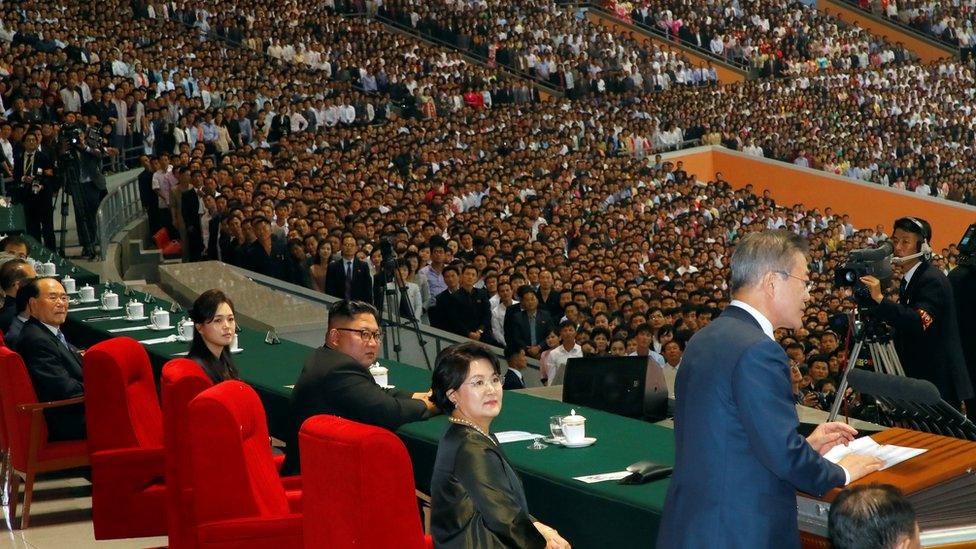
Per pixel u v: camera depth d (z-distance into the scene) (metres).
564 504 4.00
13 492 6.55
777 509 3.19
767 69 34.38
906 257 5.88
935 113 33.09
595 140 26.08
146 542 6.25
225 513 4.36
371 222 14.82
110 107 17.83
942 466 3.17
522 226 17.59
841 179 29.22
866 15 38.75
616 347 10.59
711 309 12.38
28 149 14.45
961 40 38.28
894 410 4.02
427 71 27.41
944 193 30.34
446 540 3.74
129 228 14.86
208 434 4.36
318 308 11.67
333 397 5.01
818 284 18.06
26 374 6.38
